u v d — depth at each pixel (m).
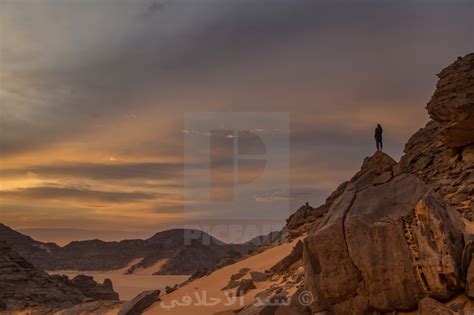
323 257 19.42
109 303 53.56
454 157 34.47
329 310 19.36
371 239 18.83
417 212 18.70
